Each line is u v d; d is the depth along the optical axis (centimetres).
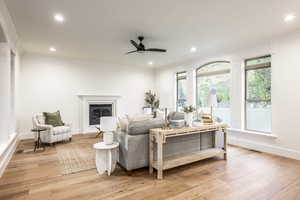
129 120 306
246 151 392
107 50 484
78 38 387
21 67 500
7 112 311
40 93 527
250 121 427
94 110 619
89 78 607
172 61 621
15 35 353
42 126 433
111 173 277
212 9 262
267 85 394
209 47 453
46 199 204
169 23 312
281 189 227
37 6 252
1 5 239
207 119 343
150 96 717
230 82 457
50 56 541
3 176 264
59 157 351
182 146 317
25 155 362
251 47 410
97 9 262
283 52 353
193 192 220
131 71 696
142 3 246
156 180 253
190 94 585
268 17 288
